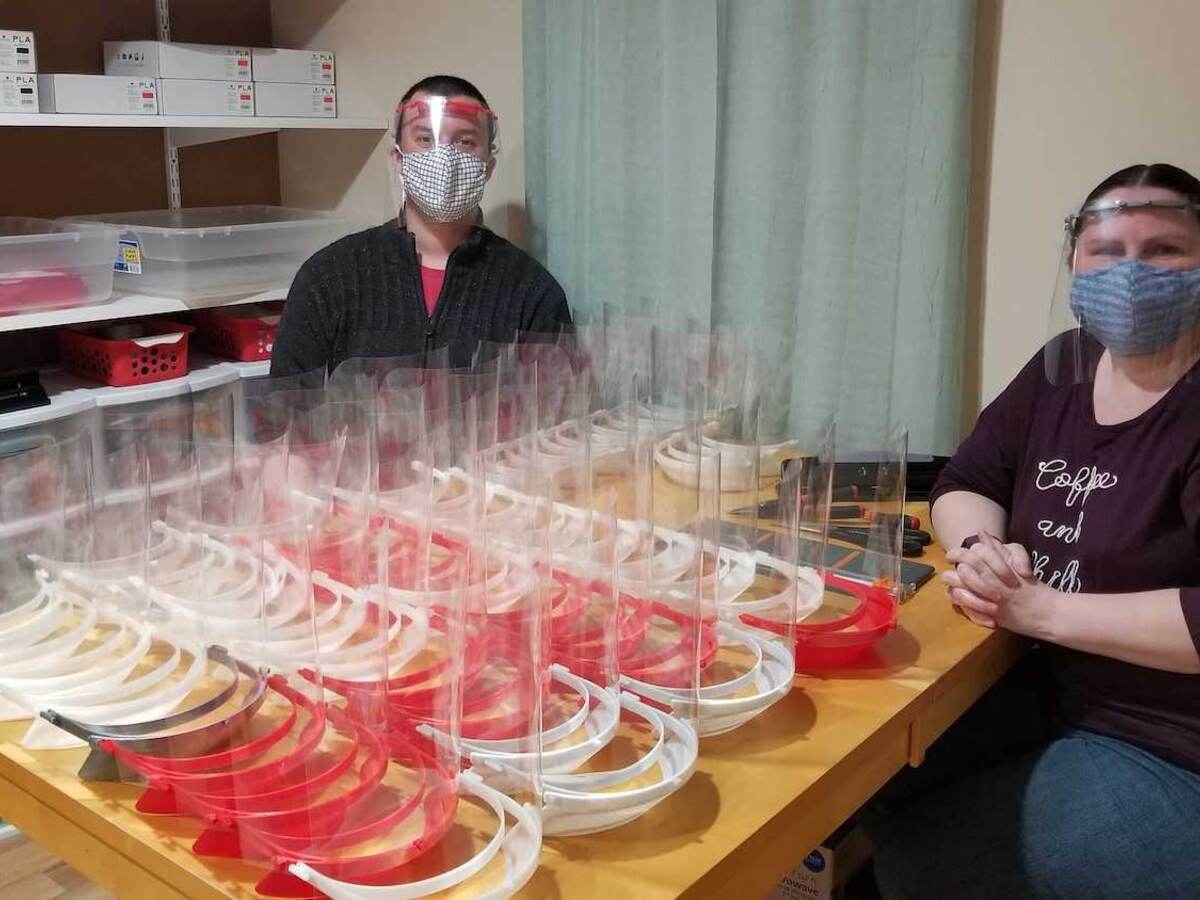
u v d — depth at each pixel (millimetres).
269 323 2689
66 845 930
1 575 1113
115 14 2730
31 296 2199
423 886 738
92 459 1102
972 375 2053
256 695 931
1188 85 1748
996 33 1909
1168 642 1240
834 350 2078
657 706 982
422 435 1094
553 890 794
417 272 2248
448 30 2734
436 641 976
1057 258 1898
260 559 982
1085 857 1237
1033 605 1305
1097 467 1396
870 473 1547
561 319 2279
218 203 3070
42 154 2670
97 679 993
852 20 1935
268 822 797
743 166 2156
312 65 2836
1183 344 1321
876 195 1988
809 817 975
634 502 1081
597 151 2361
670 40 2170
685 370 1460
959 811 1343
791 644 1121
